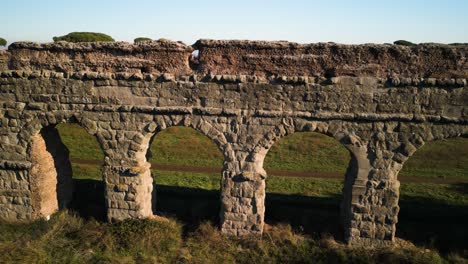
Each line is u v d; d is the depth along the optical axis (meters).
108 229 15.43
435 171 26.05
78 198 19.28
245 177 14.71
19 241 14.68
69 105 15.26
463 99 13.11
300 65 13.79
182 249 14.61
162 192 21.00
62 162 18.06
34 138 15.76
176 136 34.72
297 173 25.64
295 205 19.48
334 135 14.03
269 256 14.35
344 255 14.05
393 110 13.62
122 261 13.73
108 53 14.80
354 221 14.78
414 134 13.62
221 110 14.30
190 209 18.25
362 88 13.58
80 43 14.75
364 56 13.41
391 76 13.40
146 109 14.71
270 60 13.88
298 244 14.90
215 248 14.70
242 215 15.30
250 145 14.55
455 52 12.91
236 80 14.05
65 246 14.60
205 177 24.34
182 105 14.63
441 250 14.87
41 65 15.21
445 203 20.25
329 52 13.55
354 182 14.46
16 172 16.16
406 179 24.61
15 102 15.55
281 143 32.25
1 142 16.00
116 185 15.71
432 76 13.20
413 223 17.22
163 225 15.56
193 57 14.87
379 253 14.03
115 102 14.98
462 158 28.69
